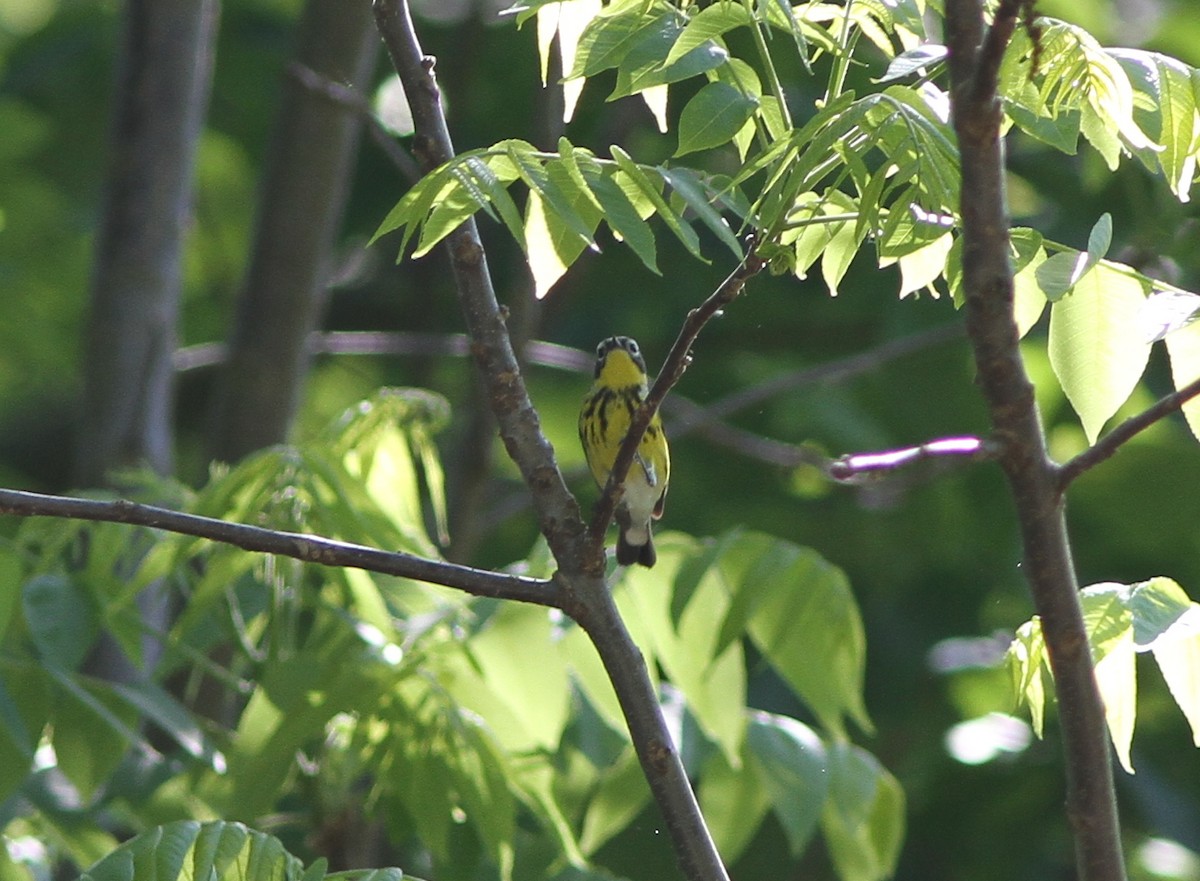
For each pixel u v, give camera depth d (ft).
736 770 30.42
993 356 18.10
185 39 42.57
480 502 48.91
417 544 29.48
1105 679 21.07
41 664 25.98
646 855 39.83
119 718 26.91
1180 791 51.01
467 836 29.99
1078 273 17.53
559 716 27.78
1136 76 18.84
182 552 26.96
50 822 29.40
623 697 21.06
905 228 18.54
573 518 21.31
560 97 48.21
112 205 42.01
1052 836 51.49
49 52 67.51
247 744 27.91
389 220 17.87
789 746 29.99
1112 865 18.94
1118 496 59.00
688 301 63.46
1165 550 59.11
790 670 29.09
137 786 30.01
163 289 42.16
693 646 29.07
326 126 43.68
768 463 63.05
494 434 48.78
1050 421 58.80
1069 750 19.06
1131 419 18.30
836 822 32.58
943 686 59.00
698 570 27.30
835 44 19.48
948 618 58.39
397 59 22.41
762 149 20.26
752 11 18.92
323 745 30.68
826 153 18.13
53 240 65.51
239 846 19.77
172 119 42.39
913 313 57.26
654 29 19.72
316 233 43.91
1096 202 53.78
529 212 20.61
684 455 63.93
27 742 25.04
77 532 28.94
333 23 43.98
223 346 48.73
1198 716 21.01
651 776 20.92
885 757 56.75
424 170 22.11
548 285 21.01
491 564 64.64
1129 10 62.23
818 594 28.73
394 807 30.60
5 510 19.38
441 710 27.86
